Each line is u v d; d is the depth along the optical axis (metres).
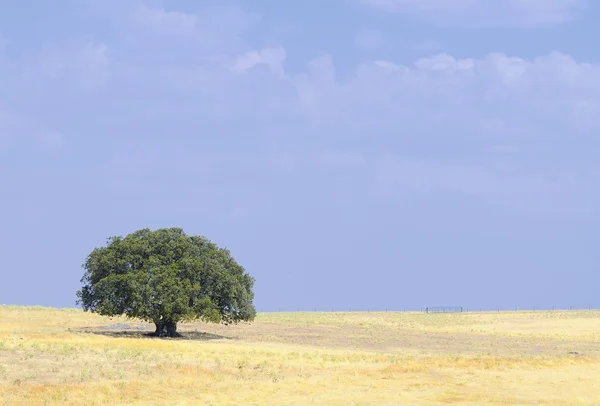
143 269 73.12
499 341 86.12
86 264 75.62
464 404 33.78
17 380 36.16
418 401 34.41
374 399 34.72
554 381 40.69
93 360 43.88
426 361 50.06
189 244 75.75
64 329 79.12
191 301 74.38
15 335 58.16
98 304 73.75
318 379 40.22
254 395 35.38
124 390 35.56
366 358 53.97
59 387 35.38
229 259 78.31
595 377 42.47
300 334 90.00
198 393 35.62
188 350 54.81
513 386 38.84
